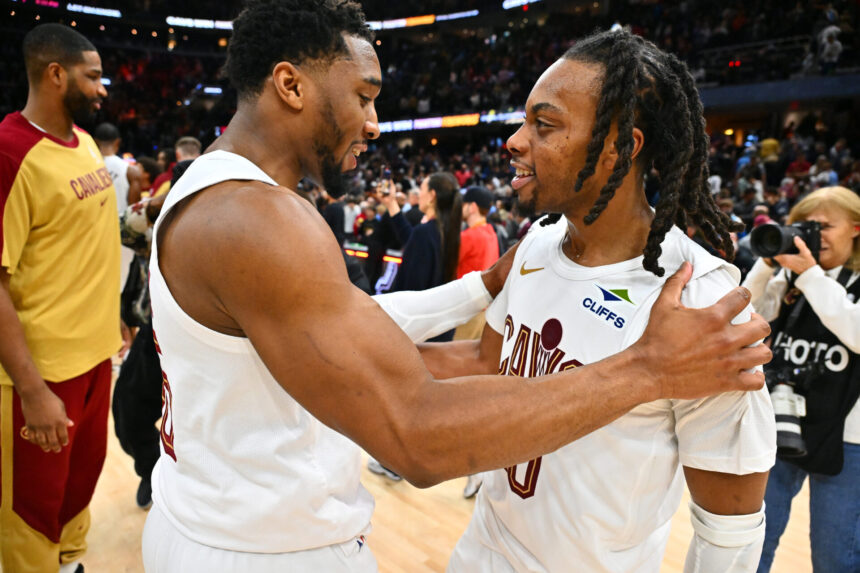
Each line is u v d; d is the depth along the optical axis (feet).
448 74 66.03
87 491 6.27
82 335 5.64
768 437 2.72
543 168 2.88
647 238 2.86
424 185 10.56
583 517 2.94
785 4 44.11
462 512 8.67
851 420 5.04
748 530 2.78
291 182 2.86
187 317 2.54
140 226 8.29
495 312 3.73
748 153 36.81
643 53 2.80
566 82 2.80
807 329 5.24
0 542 5.28
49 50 5.27
